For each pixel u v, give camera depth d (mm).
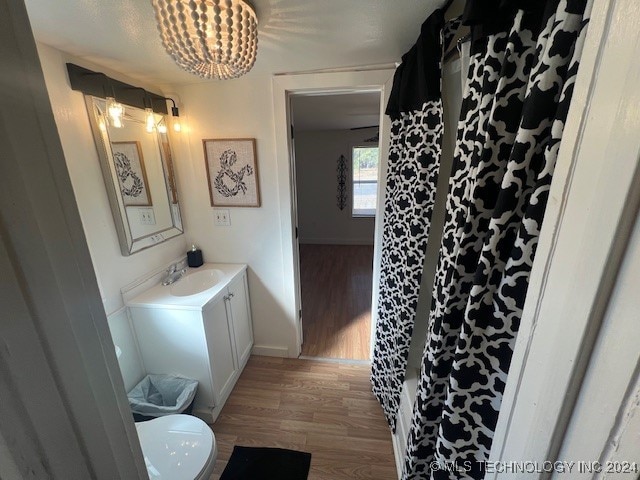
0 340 302
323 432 1700
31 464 336
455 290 841
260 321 2318
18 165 322
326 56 1484
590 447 361
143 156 1711
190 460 1104
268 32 1201
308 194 5492
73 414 387
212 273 2074
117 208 1521
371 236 5535
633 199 301
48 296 353
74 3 921
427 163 1218
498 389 722
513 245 642
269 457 1559
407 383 1562
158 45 1250
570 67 491
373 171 5367
